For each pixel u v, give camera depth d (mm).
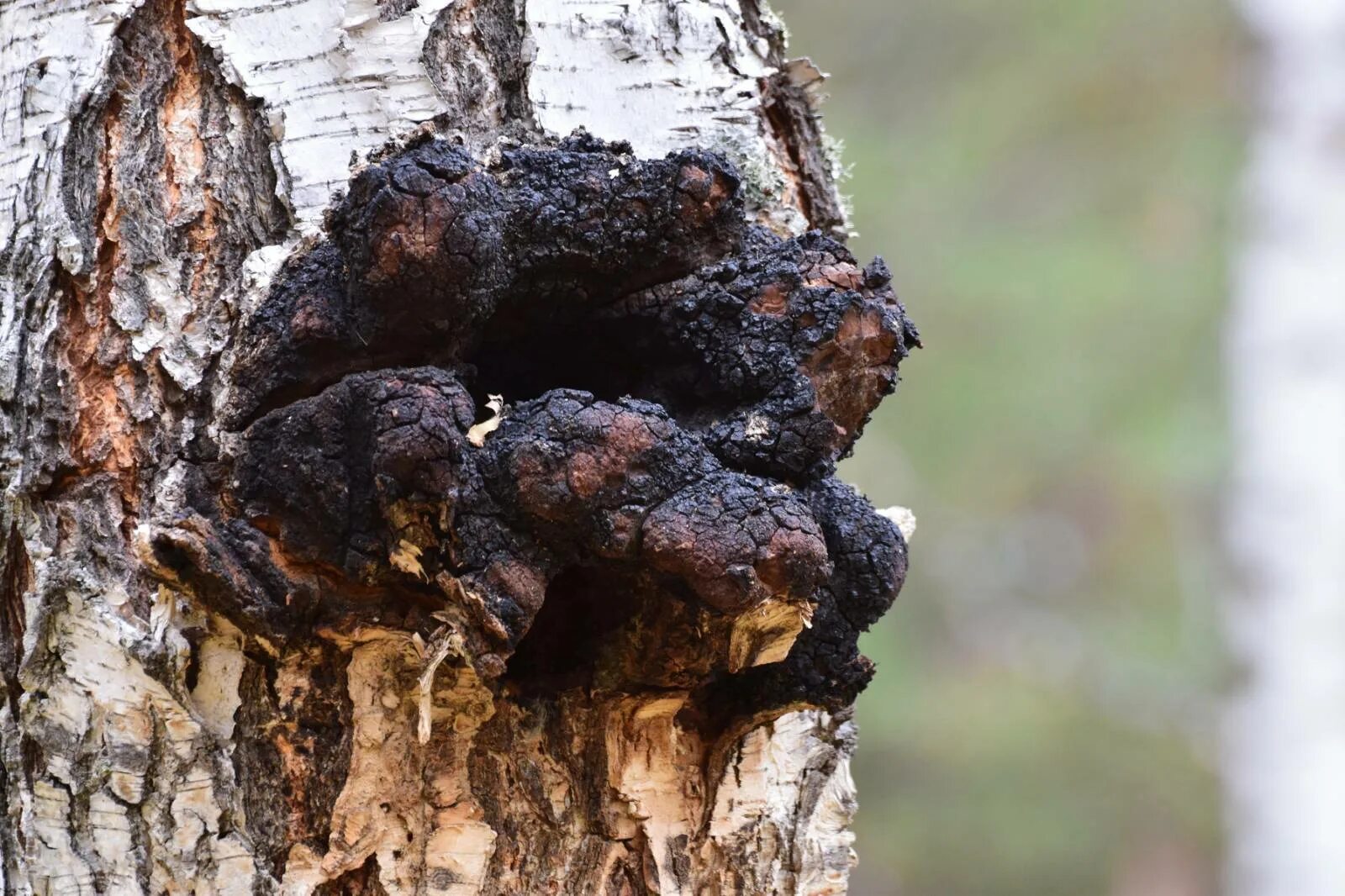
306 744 1602
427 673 1572
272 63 1628
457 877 1607
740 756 1654
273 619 1583
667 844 1637
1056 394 5078
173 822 1601
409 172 1563
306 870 1599
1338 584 4836
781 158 1715
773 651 1593
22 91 1635
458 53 1642
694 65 1674
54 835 1610
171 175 1624
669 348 1617
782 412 1596
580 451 1560
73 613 1607
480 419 1607
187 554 1574
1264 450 4934
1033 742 4809
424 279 1565
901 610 5051
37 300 1619
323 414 1574
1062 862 4645
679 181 1601
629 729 1631
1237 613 4969
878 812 4719
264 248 1608
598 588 1609
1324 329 4992
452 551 1565
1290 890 4676
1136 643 5043
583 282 1605
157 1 1637
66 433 1611
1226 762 4828
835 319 1602
